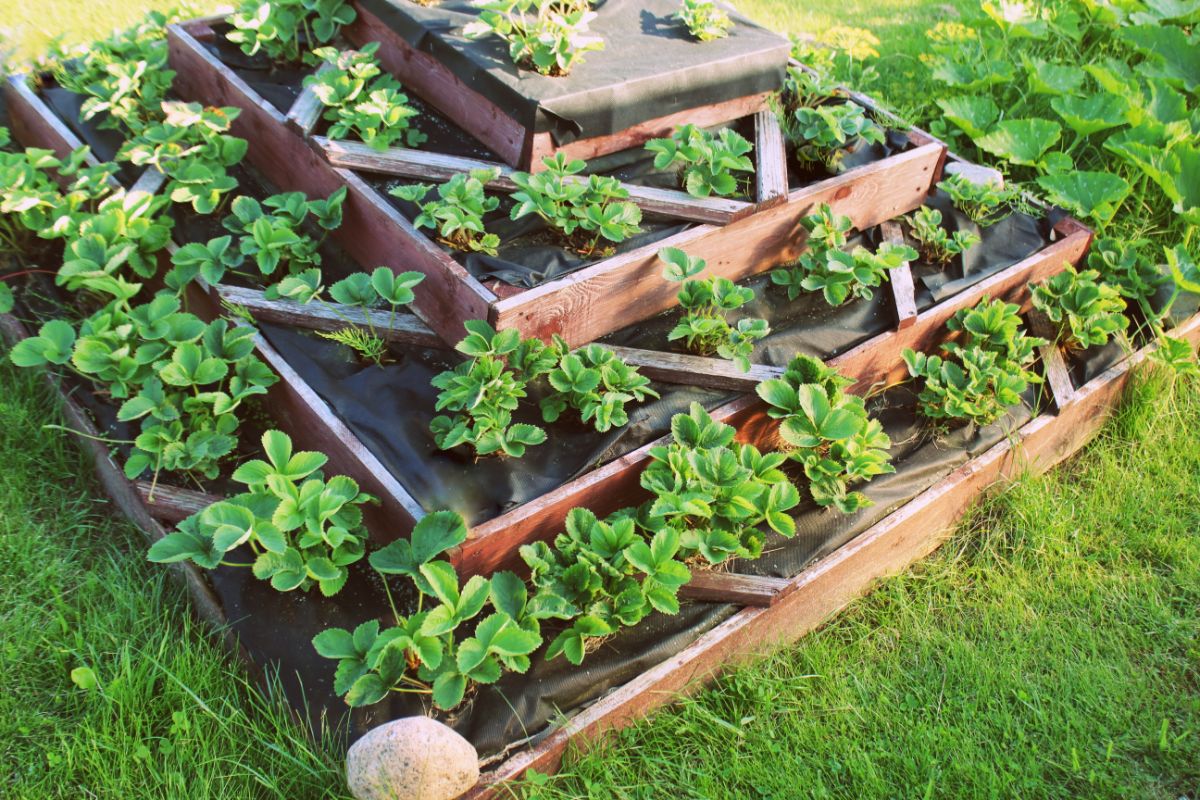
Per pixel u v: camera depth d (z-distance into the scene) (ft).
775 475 9.93
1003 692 9.67
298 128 11.68
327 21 13.41
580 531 9.17
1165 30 17.40
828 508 10.52
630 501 10.06
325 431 9.74
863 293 11.55
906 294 11.80
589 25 12.80
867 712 9.41
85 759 8.23
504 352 9.52
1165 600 10.78
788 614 9.93
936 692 9.70
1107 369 12.62
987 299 12.44
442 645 8.18
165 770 8.15
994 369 11.44
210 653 8.88
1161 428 12.62
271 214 12.40
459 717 8.45
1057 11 18.69
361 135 11.61
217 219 12.21
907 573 11.03
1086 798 8.90
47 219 11.84
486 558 9.12
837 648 10.04
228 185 11.87
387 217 10.75
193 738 8.32
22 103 13.82
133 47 14.08
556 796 8.45
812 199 11.93
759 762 8.84
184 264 10.96
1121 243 13.47
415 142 11.89
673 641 9.31
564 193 10.57
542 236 11.04
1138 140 15.37
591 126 11.48
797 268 11.94
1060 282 12.69
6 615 9.25
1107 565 11.16
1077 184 14.60
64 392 11.04
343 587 9.31
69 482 10.64
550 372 9.82
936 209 13.44
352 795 8.02
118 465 10.32
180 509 9.82
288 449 9.20
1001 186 13.76
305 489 8.89
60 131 13.05
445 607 8.16
